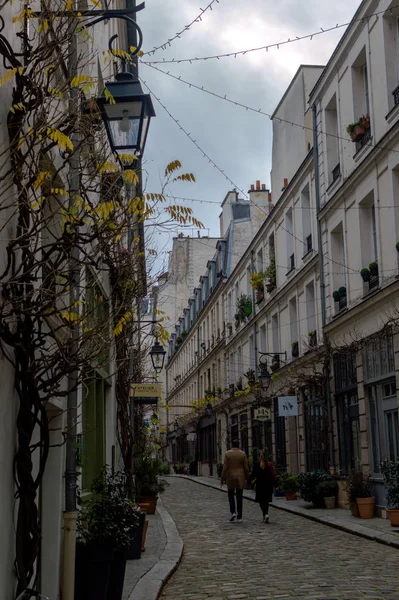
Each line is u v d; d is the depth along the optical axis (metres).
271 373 28.83
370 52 17.86
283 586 8.70
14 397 5.27
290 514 18.66
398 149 16.14
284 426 26.81
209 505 22.80
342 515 16.92
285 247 27.06
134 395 16.14
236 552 11.88
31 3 5.81
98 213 6.34
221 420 42.44
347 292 19.56
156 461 19.42
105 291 10.29
